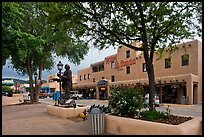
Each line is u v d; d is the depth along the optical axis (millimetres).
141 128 7285
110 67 42344
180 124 6984
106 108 9758
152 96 9305
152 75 9469
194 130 7000
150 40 10281
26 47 17344
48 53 25484
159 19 9758
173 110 19922
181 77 27453
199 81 28125
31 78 26359
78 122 10633
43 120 11422
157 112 8578
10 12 15086
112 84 38219
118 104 8641
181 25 9469
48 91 68188
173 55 30484
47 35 20594
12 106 21031
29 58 25688
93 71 48688
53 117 12617
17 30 16609
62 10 9680
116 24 10289
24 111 16078
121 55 39438
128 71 38000
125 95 8672
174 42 10617
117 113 8766
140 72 35219
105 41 11180
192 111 19016
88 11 9688
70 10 9734
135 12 9641
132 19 9648
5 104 25766
